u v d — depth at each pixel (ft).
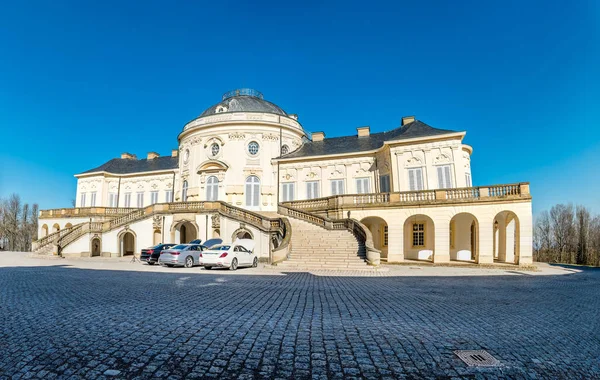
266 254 87.61
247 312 25.62
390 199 85.61
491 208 76.02
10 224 222.89
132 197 148.56
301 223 88.94
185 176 125.08
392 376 14.11
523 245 72.90
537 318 25.22
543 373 14.78
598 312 28.25
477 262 76.28
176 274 54.75
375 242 96.27
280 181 116.88
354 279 50.93
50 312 24.66
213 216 95.25
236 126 118.21
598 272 72.54
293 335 19.61
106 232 105.29
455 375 14.33
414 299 32.81
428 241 91.66
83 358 15.51
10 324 21.22
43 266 70.03
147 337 18.74
